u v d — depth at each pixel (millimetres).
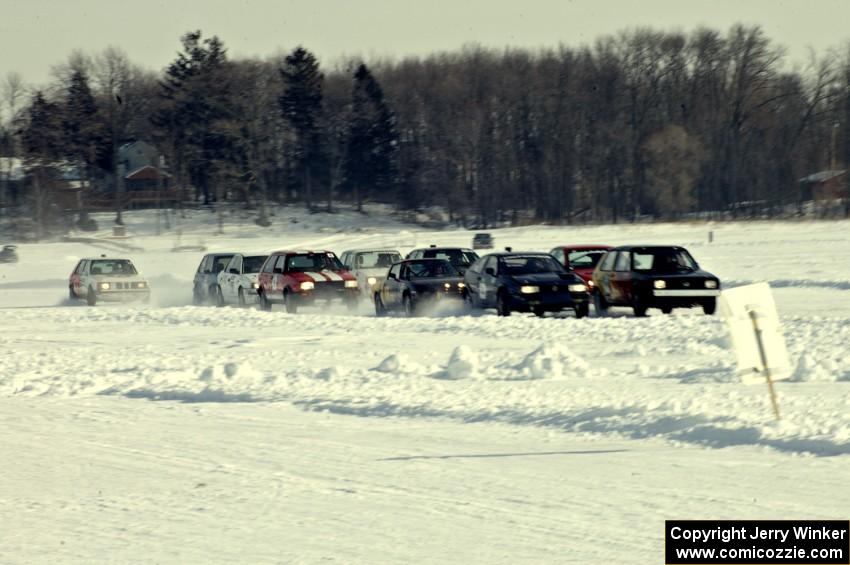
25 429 50562
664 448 41938
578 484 36594
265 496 36250
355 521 32719
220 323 106938
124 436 48219
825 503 33156
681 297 103875
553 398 53406
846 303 113625
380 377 63250
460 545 29875
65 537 31781
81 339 94875
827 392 53000
